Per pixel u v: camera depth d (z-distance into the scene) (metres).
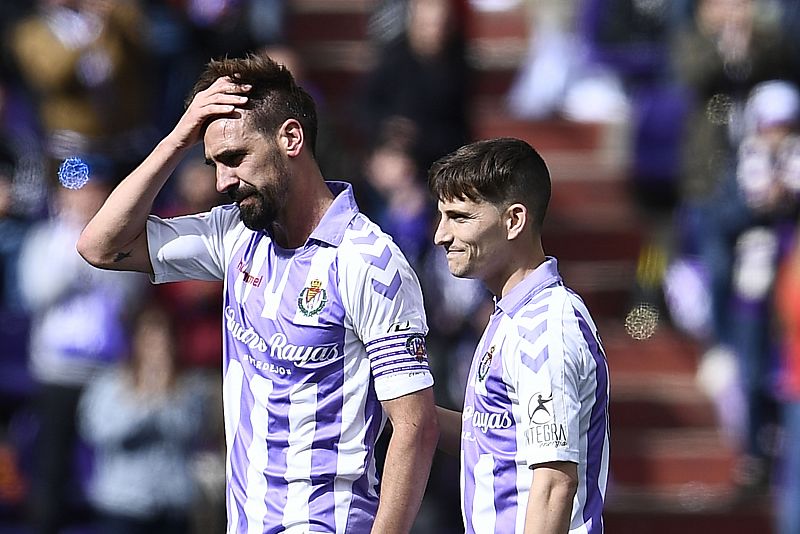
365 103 28.39
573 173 30.89
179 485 24.23
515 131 31.56
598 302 29.27
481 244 12.67
